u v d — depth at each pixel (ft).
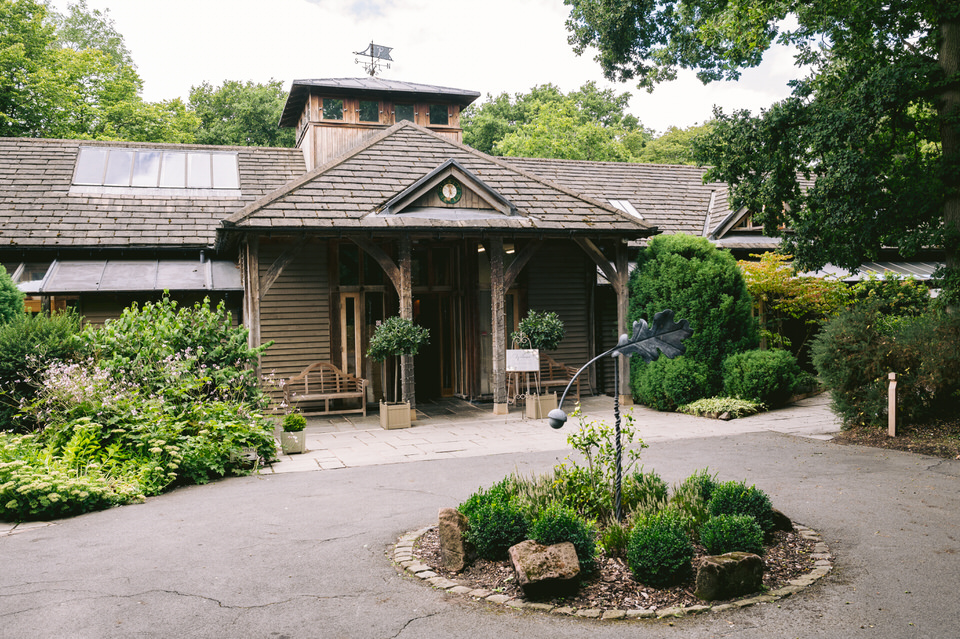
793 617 13.88
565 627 13.53
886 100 33.60
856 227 36.99
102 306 46.26
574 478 19.62
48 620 14.01
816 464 28.84
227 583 16.08
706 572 14.61
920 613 14.05
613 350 18.26
